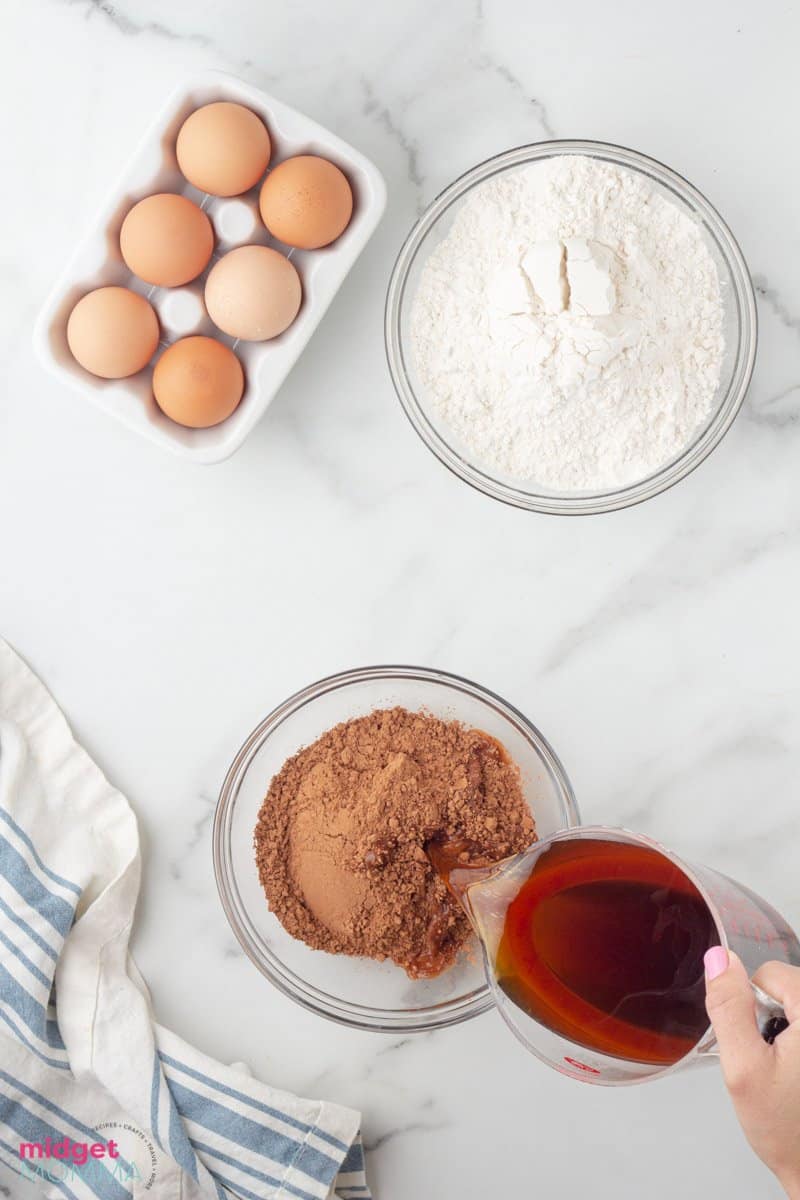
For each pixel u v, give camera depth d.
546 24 0.86
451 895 0.81
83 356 0.82
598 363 0.81
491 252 0.84
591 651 0.88
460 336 0.84
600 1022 0.70
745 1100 0.66
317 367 0.88
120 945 0.88
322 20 0.86
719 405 0.85
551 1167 0.89
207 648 0.89
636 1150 0.89
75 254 0.83
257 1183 0.86
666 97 0.86
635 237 0.83
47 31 0.86
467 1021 0.88
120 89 0.86
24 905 0.86
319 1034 0.88
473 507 0.88
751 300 0.84
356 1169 0.88
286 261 0.82
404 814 0.79
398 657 0.88
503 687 0.88
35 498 0.89
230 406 0.83
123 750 0.89
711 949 0.67
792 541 0.88
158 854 0.89
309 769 0.84
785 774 0.88
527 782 0.86
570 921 0.71
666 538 0.88
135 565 0.89
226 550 0.88
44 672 0.89
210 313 0.82
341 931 0.83
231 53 0.86
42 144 0.87
